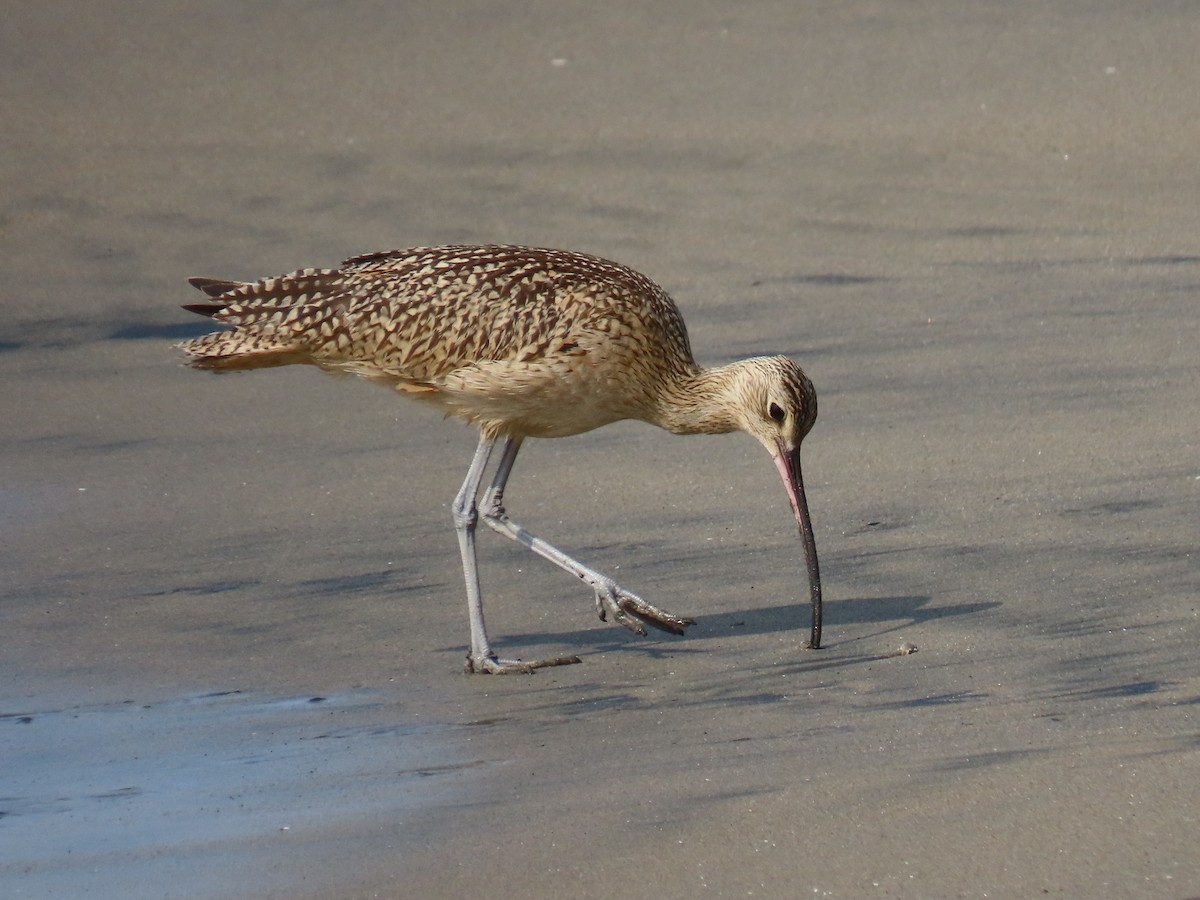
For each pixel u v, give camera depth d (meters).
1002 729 10.80
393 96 31.64
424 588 14.37
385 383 14.53
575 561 13.60
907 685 11.81
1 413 19.00
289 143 29.22
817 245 24.41
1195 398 18.11
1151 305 21.47
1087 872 8.80
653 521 15.66
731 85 31.70
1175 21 34.38
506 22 36.25
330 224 25.80
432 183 27.33
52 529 15.67
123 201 26.61
